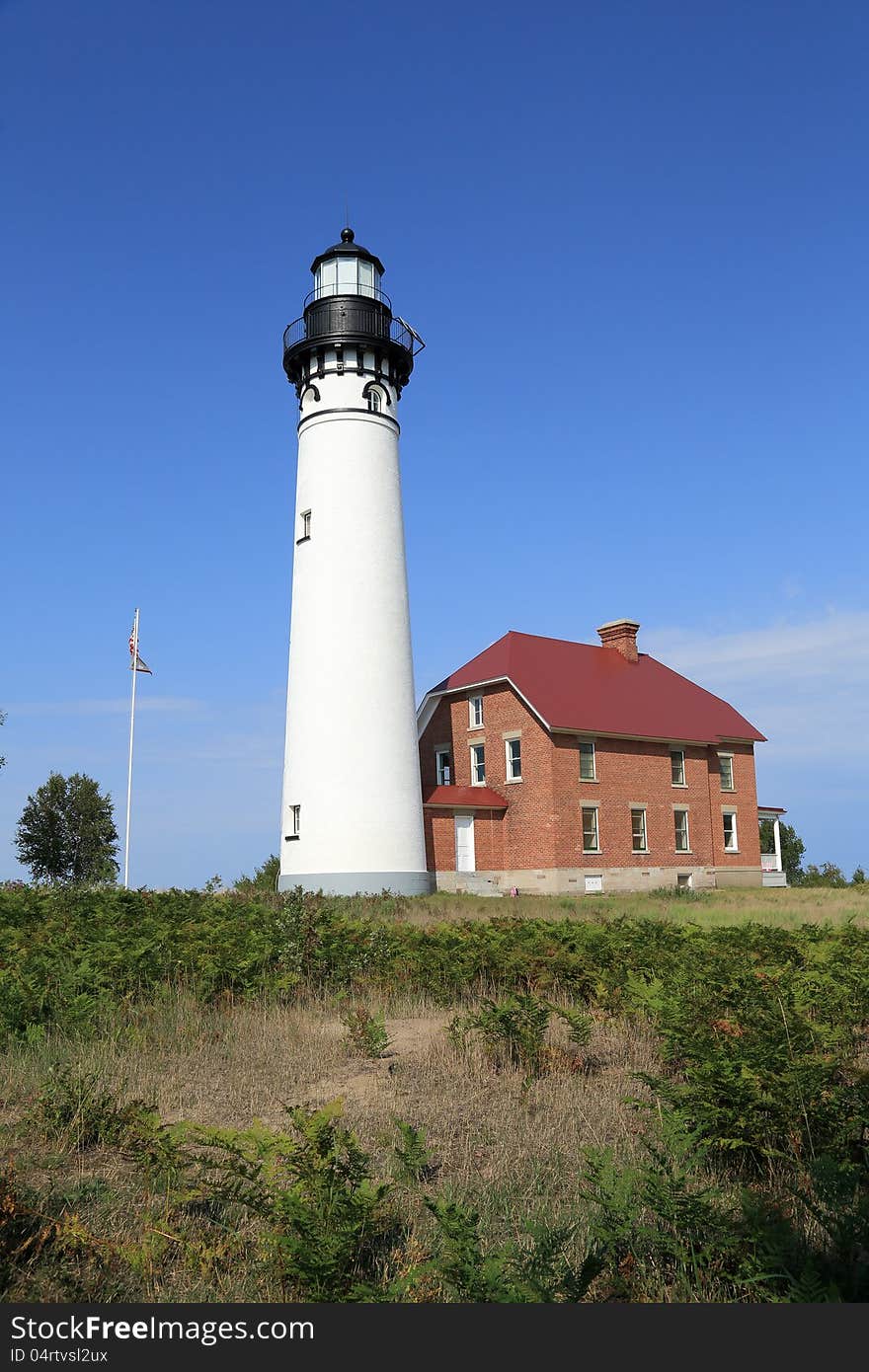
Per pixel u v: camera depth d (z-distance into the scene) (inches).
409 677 1270.9
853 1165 227.1
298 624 1266.0
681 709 1702.8
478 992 493.7
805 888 1571.1
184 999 455.8
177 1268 202.7
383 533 1263.5
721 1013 341.1
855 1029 371.2
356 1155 223.3
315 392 1280.8
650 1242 200.8
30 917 700.7
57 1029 392.5
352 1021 392.2
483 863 1471.5
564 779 1465.3
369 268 1304.1
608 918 894.4
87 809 1820.9
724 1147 253.3
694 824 1651.1
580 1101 311.3
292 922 562.9
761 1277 176.1
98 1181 245.6
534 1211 223.5
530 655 1593.3
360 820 1190.9
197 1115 300.5
